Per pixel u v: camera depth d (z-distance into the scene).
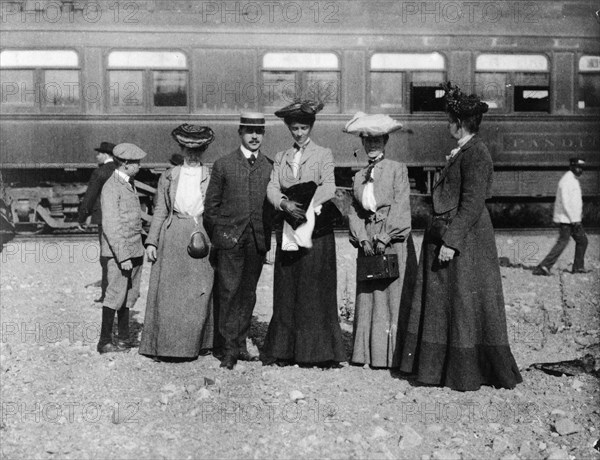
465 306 5.66
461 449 4.74
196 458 4.59
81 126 13.38
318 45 13.67
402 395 5.61
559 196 11.43
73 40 13.27
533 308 9.09
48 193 13.48
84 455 4.62
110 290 6.78
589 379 6.06
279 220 6.27
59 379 6.09
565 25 14.40
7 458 4.56
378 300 6.23
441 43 14.01
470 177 5.71
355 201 6.30
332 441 4.82
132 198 6.71
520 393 5.70
